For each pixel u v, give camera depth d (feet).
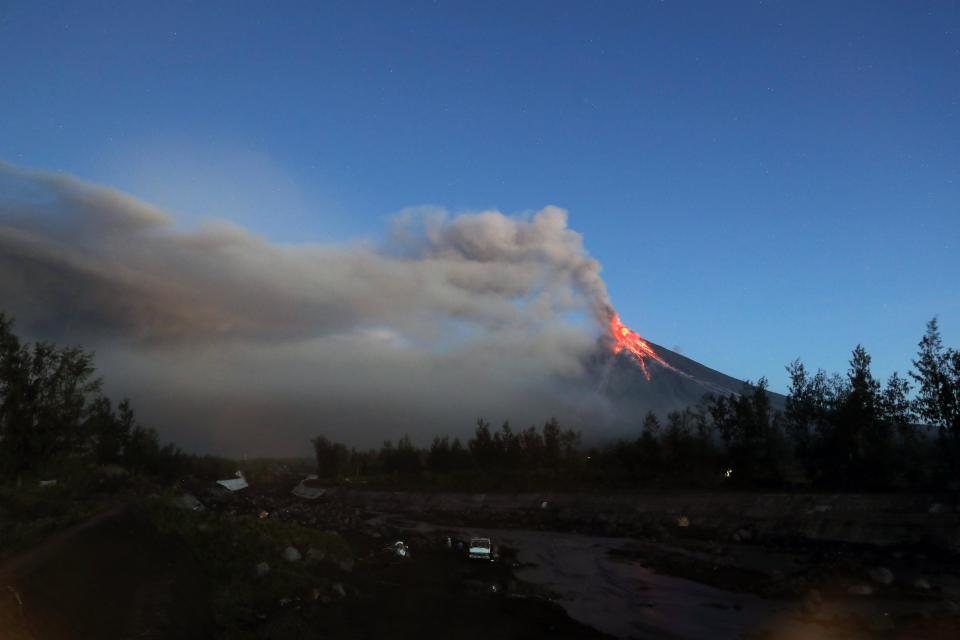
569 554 177.27
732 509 203.00
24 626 52.01
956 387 165.99
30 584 59.16
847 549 154.20
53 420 150.82
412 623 90.58
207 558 100.58
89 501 138.41
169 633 65.46
